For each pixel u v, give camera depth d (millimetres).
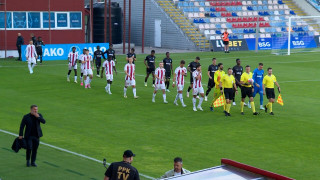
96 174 37062
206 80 81188
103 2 135625
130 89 71938
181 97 61312
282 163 40594
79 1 112625
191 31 131125
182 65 60688
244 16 142125
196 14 136250
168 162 40625
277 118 55906
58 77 80375
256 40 124062
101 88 72000
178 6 137500
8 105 60625
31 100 63562
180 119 55062
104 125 52125
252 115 57312
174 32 131875
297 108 61281
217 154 42812
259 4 147500
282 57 113062
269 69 57812
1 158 40375
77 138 47219
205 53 120000
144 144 45594
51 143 45344
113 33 130125
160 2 136125
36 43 95750
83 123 52781
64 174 36812
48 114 56469
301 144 45969
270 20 143000
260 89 59219
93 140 46625
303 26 145625
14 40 107500
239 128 51438
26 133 37781
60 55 104375
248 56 114125
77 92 68875
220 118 55688
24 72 84938
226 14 139750
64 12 111750
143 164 39969
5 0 104688
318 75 87062
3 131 48938
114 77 81688
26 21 108312
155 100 64812
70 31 112812
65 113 57125
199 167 39438
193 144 45719
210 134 49062
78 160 40531
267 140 47125
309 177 37406
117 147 44562
